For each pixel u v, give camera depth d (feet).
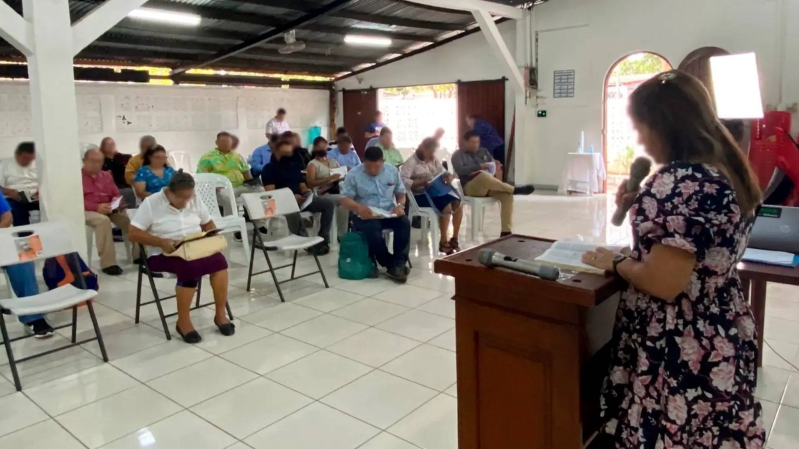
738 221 4.25
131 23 23.00
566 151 29.30
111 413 8.23
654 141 4.45
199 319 11.91
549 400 4.93
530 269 4.76
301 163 19.75
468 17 29.01
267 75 34.17
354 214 15.11
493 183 18.12
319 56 32.50
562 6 28.07
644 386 4.52
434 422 7.75
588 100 28.14
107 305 12.90
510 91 30.66
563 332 4.73
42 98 12.85
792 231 7.64
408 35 30.68
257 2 22.11
